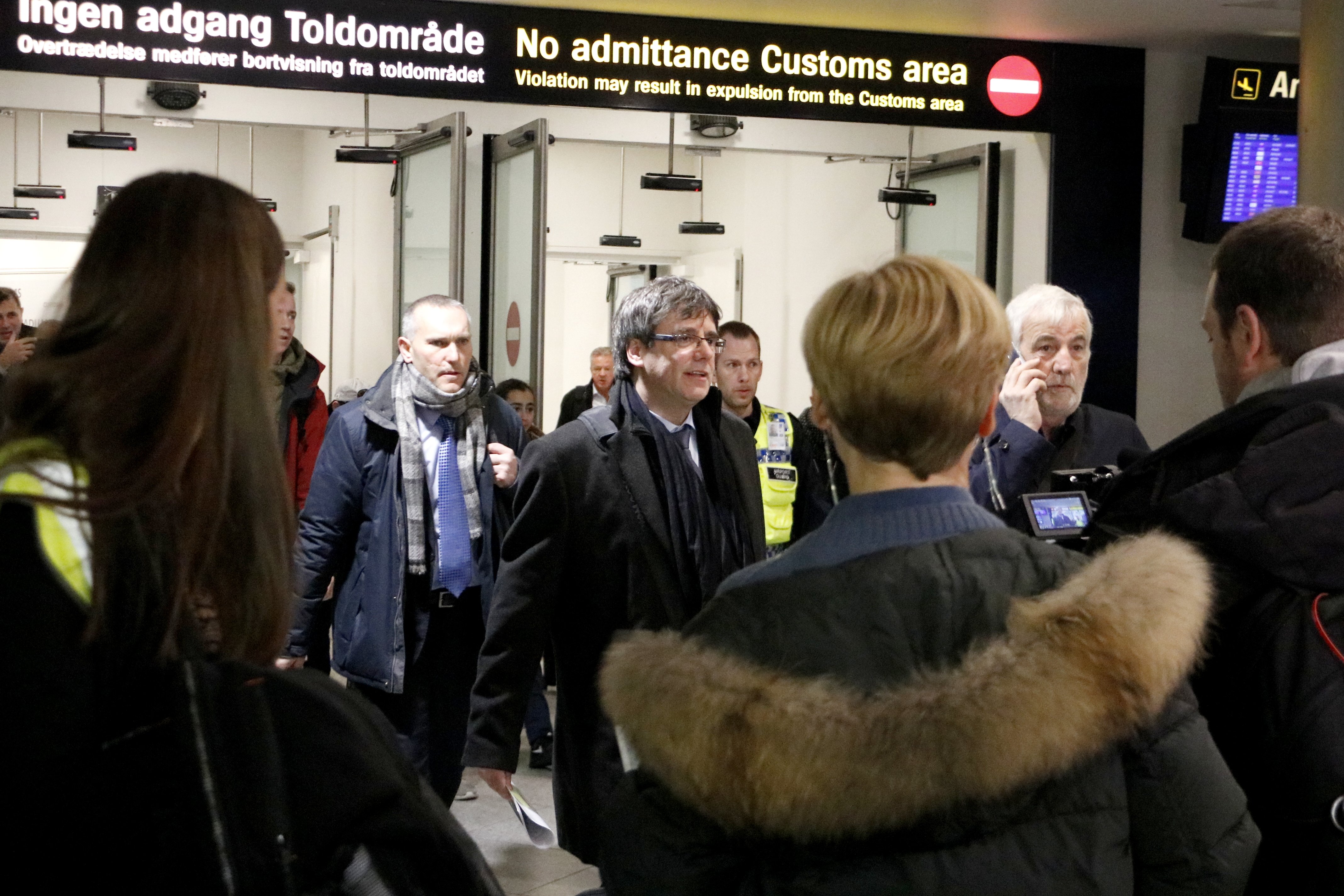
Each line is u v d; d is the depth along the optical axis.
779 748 0.98
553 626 2.63
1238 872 1.13
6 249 11.30
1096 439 2.89
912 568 1.09
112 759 0.87
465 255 6.49
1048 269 6.42
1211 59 6.22
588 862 2.55
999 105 6.00
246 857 0.88
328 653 4.30
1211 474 1.51
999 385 1.18
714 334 2.66
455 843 1.00
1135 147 6.40
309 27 5.06
